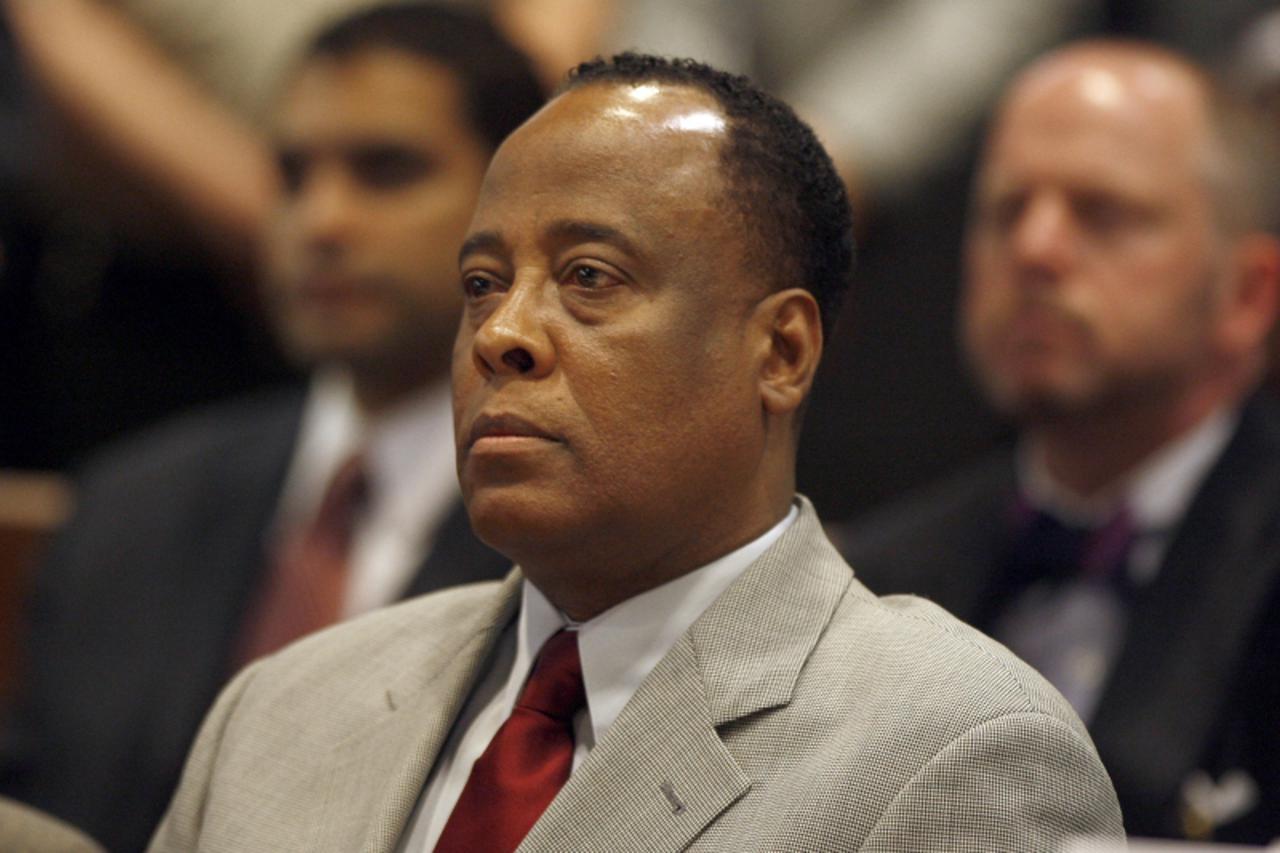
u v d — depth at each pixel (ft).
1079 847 15.61
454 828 16.66
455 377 16.98
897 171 43.39
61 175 42.27
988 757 15.70
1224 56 39.40
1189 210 29.81
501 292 16.89
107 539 32.68
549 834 16.02
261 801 17.95
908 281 43.06
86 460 42.57
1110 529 29.40
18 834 20.10
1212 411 29.89
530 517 16.19
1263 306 30.48
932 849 15.43
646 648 17.06
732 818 15.90
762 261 16.93
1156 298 29.53
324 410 33.53
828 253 17.63
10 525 35.81
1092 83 30.50
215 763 18.85
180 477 33.27
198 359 43.09
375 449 31.89
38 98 41.91
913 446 42.50
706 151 16.81
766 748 16.22
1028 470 30.99
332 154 32.42
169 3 43.78
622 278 16.43
